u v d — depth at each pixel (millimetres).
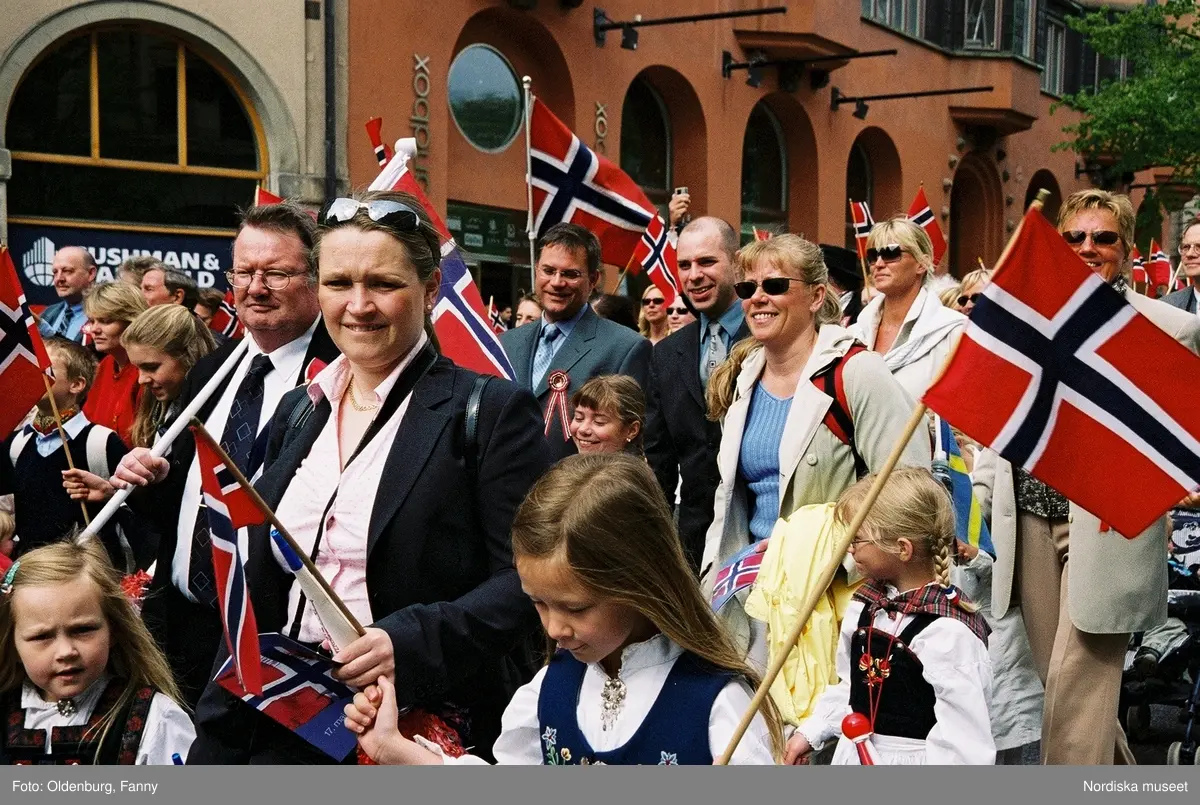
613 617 2736
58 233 14352
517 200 18734
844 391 4617
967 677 3811
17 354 5059
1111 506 3170
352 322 3135
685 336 5926
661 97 21531
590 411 5617
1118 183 34781
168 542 4340
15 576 3521
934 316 5973
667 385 5859
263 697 2959
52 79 14266
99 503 5848
